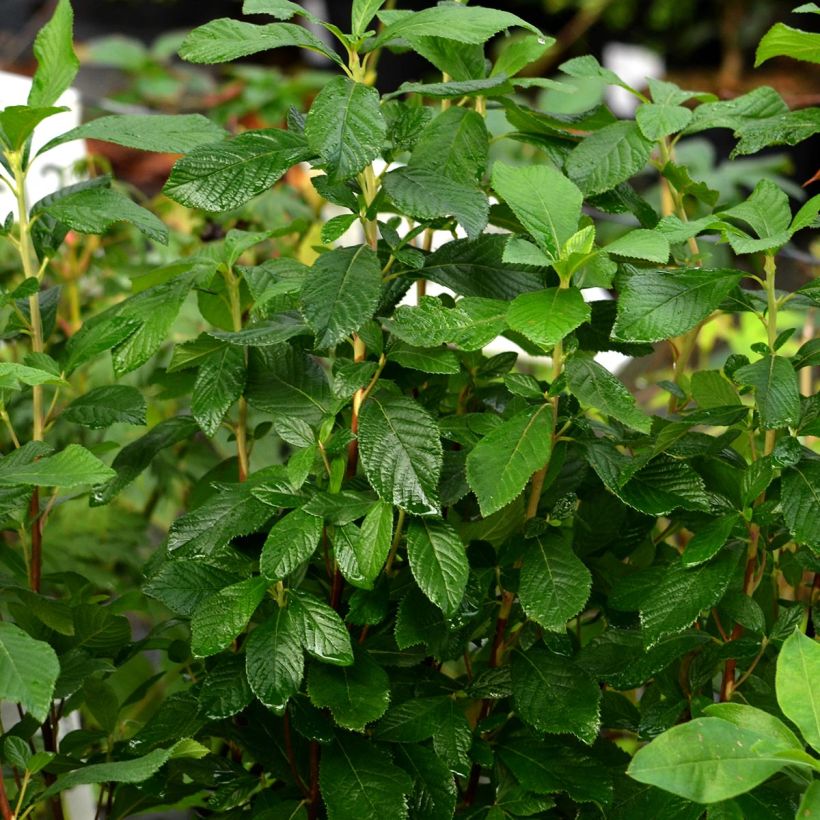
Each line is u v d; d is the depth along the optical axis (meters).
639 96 1.49
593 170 1.43
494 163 1.33
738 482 1.40
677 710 1.39
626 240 1.30
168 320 1.38
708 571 1.34
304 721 1.35
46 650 1.27
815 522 1.32
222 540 1.33
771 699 1.39
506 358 1.48
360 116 1.30
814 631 1.48
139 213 1.40
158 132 1.38
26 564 1.49
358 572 1.32
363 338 1.34
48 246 1.45
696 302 1.32
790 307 1.41
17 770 1.44
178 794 1.46
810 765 1.21
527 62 1.43
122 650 1.48
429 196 1.32
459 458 1.39
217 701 1.34
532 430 1.31
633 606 1.38
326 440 1.35
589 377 1.32
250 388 1.40
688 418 1.35
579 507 1.45
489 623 1.45
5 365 1.31
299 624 1.33
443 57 1.43
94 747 1.60
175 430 1.46
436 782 1.37
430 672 1.42
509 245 1.30
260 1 1.35
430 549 1.31
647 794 1.34
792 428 1.36
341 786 1.34
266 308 1.40
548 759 1.38
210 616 1.32
